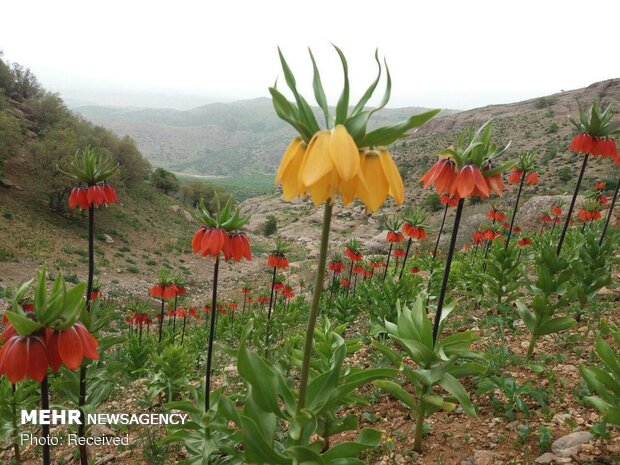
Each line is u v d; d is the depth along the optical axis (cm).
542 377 399
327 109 183
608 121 438
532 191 4309
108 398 645
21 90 5806
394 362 316
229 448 293
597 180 2816
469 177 273
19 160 4050
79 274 2727
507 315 539
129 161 4875
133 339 766
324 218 200
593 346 455
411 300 617
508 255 546
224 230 350
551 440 307
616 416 253
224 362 840
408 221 715
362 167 177
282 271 2514
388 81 176
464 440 328
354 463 232
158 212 4912
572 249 539
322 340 391
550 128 7775
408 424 369
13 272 2473
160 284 763
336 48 168
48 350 215
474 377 410
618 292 614
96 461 436
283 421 425
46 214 3519
